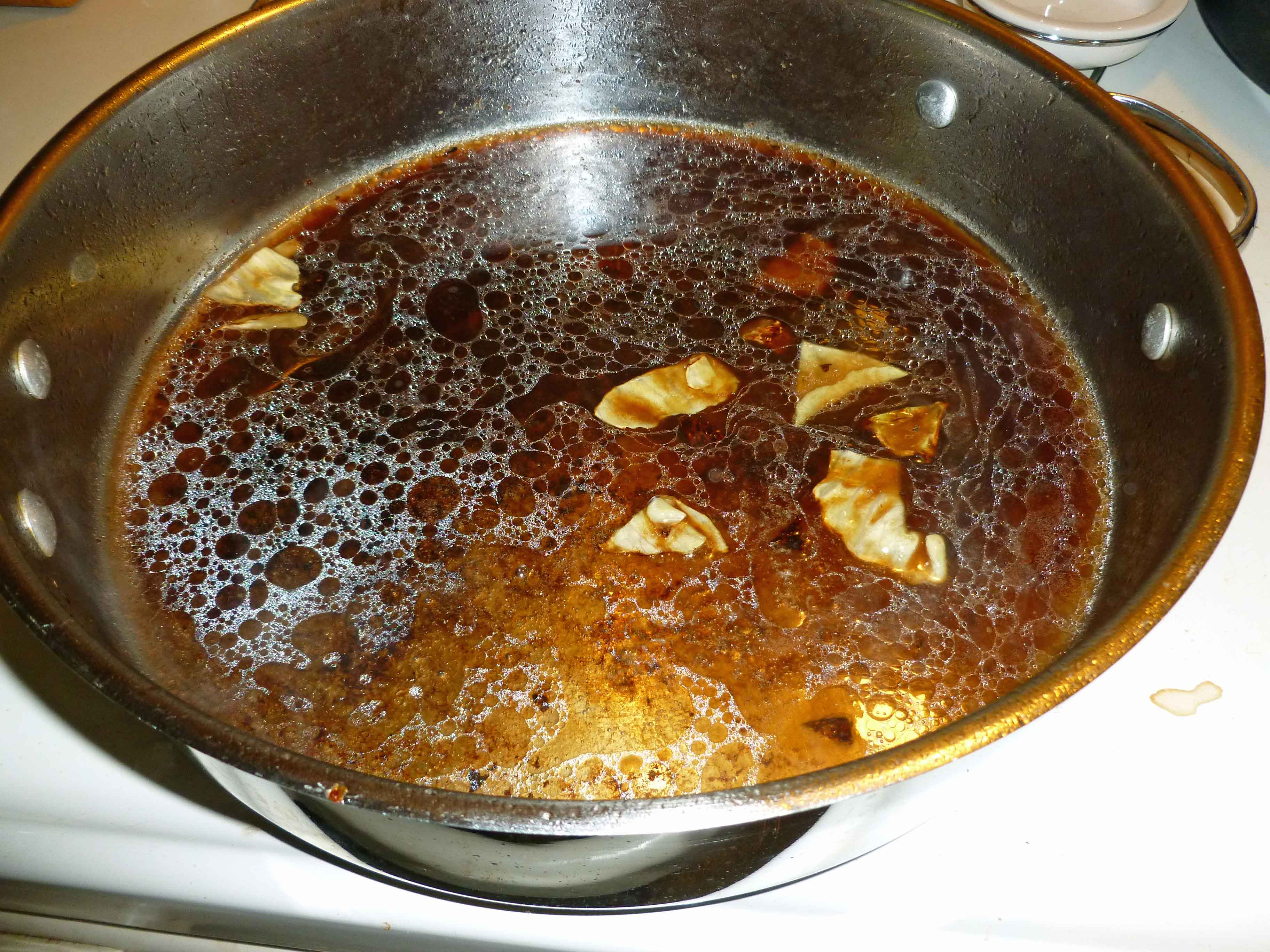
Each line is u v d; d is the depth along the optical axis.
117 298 0.27
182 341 0.29
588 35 0.31
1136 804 0.20
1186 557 0.17
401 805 0.15
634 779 0.21
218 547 0.25
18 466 0.23
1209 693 0.21
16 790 0.21
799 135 0.33
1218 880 0.19
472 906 0.20
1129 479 0.25
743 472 0.26
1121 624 0.17
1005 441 0.27
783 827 0.16
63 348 0.25
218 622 0.24
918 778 0.16
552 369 0.28
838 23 0.29
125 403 0.28
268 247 0.31
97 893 0.20
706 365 0.28
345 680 0.23
